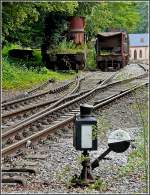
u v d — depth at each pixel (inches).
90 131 377.7
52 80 1439.5
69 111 806.5
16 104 890.7
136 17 2849.4
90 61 2313.0
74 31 1966.0
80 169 426.6
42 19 1926.7
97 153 485.7
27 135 585.9
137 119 716.0
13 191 360.2
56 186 378.0
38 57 2076.8
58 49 1910.7
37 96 1017.5
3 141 539.5
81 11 2020.2
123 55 2283.5
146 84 1110.4
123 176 403.5
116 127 649.0
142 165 421.7
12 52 1867.6
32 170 413.4
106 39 2283.5
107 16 2300.7
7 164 440.8
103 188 370.6
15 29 1712.6
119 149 398.6
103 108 836.6
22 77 1370.6
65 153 487.8
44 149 503.5
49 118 705.6
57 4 1626.5
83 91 1114.7
